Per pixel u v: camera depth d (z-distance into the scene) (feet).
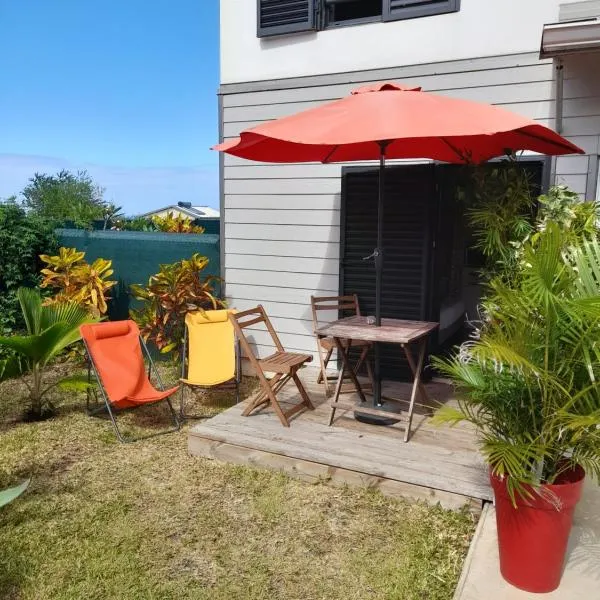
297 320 19.70
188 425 16.31
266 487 12.17
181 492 12.16
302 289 19.47
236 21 19.54
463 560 9.55
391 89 12.34
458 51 16.48
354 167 17.80
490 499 10.62
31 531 10.69
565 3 15.20
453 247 20.22
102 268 22.27
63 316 17.54
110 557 9.87
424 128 9.96
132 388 15.46
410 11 16.92
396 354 17.80
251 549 10.09
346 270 18.25
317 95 18.49
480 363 8.82
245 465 13.21
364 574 9.32
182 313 20.20
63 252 22.38
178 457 13.96
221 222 20.59
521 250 13.96
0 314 22.95
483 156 15.24
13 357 16.62
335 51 18.11
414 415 14.62
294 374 14.53
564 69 15.23
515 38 15.78
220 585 9.12
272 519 11.00
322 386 17.40
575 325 7.63
